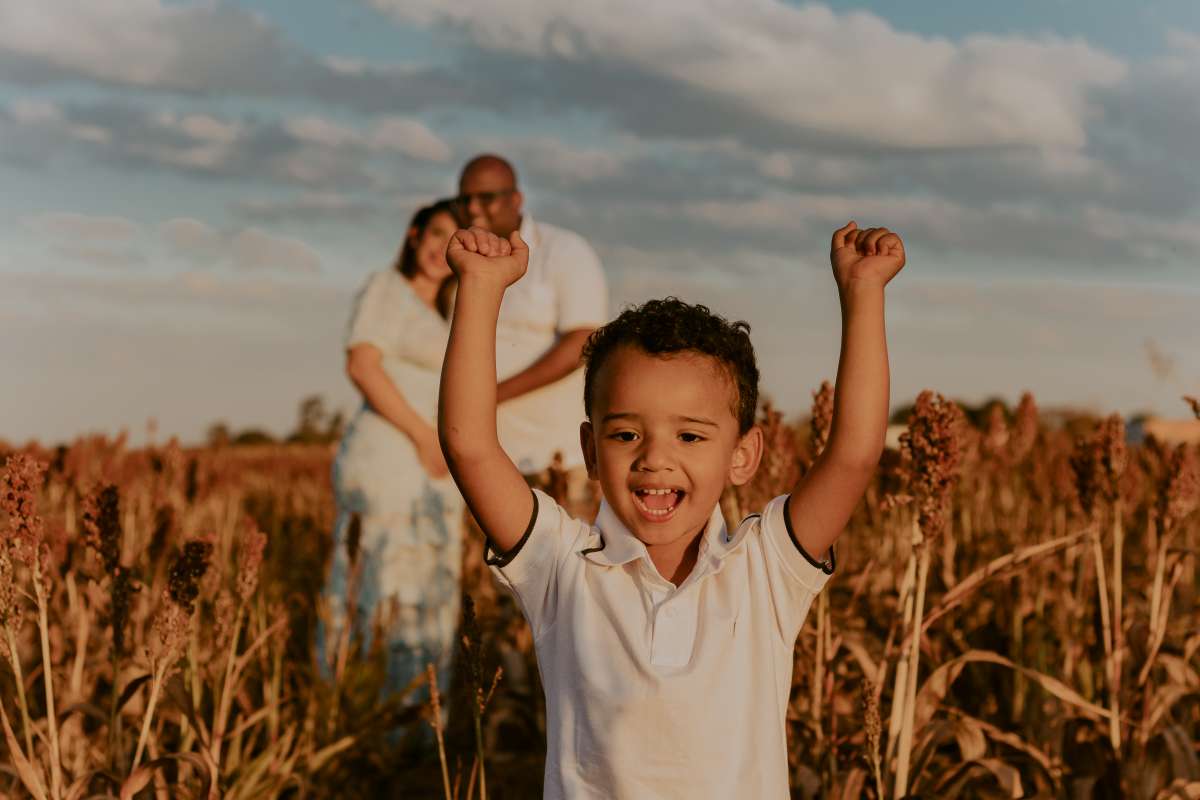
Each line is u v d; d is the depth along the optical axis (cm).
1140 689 421
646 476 226
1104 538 520
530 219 571
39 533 309
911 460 343
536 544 241
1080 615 489
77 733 398
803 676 430
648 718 225
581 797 229
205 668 434
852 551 615
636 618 232
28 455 307
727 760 226
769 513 245
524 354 567
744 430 243
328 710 480
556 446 584
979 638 532
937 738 393
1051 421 740
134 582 364
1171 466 409
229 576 538
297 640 636
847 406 233
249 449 1856
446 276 559
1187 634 498
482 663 298
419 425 547
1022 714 474
